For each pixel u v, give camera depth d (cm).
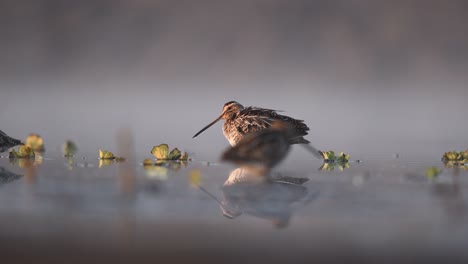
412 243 951
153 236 975
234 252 912
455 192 1295
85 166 1622
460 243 950
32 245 923
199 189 1313
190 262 867
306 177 1498
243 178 1466
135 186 1320
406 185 1377
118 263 859
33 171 1516
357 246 938
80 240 948
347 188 1350
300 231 1014
